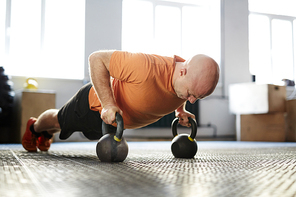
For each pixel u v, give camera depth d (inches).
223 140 252.8
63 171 37.2
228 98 266.5
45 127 78.7
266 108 219.6
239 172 37.4
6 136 199.5
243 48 275.4
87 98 63.1
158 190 24.4
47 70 226.5
